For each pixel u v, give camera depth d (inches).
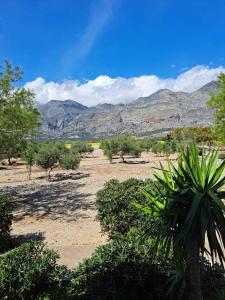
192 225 185.2
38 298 261.1
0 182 1098.7
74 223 549.6
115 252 260.5
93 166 1509.6
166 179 206.5
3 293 251.4
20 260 269.0
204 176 189.8
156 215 207.3
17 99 733.3
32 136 824.3
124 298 239.8
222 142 713.6
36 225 549.6
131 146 1711.4
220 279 268.2
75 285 270.4
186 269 211.2
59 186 952.3
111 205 417.4
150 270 245.8
